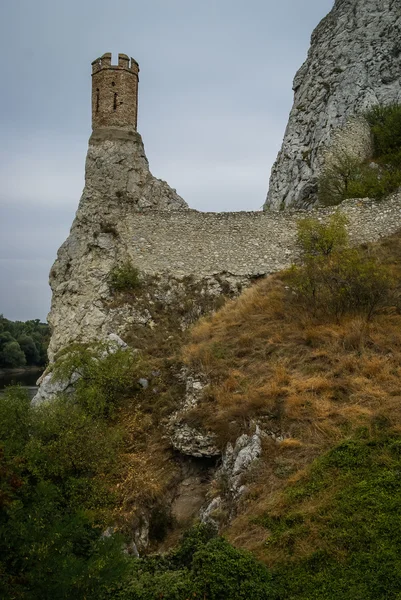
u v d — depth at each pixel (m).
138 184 25.34
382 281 17.02
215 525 10.67
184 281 22.92
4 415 15.53
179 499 13.97
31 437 15.14
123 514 13.61
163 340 20.69
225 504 11.54
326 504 9.57
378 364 13.86
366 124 31.73
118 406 17.78
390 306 17.03
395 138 29.83
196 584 7.95
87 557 8.15
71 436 14.81
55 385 19.23
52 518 8.97
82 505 13.35
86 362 19.25
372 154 30.84
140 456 15.53
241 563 8.32
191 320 21.78
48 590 6.73
